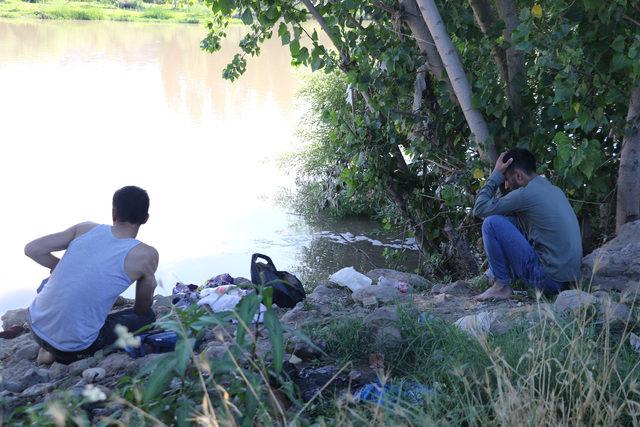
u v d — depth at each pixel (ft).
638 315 14.51
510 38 25.03
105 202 50.78
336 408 11.26
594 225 24.89
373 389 12.26
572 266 17.99
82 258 15.12
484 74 24.25
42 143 66.39
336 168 33.96
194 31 177.47
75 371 14.71
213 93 93.61
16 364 16.70
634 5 21.22
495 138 24.93
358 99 31.22
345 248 44.57
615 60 20.58
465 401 11.54
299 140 64.90
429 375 12.64
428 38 25.86
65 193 52.34
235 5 27.73
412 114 28.02
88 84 97.81
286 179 57.41
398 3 25.76
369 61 28.63
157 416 9.86
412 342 13.93
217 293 19.45
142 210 15.55
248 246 44.55
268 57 124.98
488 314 15.48
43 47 134.92
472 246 30.07
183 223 48.21
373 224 48.42
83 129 72.43
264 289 10.50
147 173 58.49
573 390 11.22
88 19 199.31
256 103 87.35
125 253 15.15
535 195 18.02
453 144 28.22
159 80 102.94
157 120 77.71
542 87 24.07
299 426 10.07
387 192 30.42
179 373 9.85
